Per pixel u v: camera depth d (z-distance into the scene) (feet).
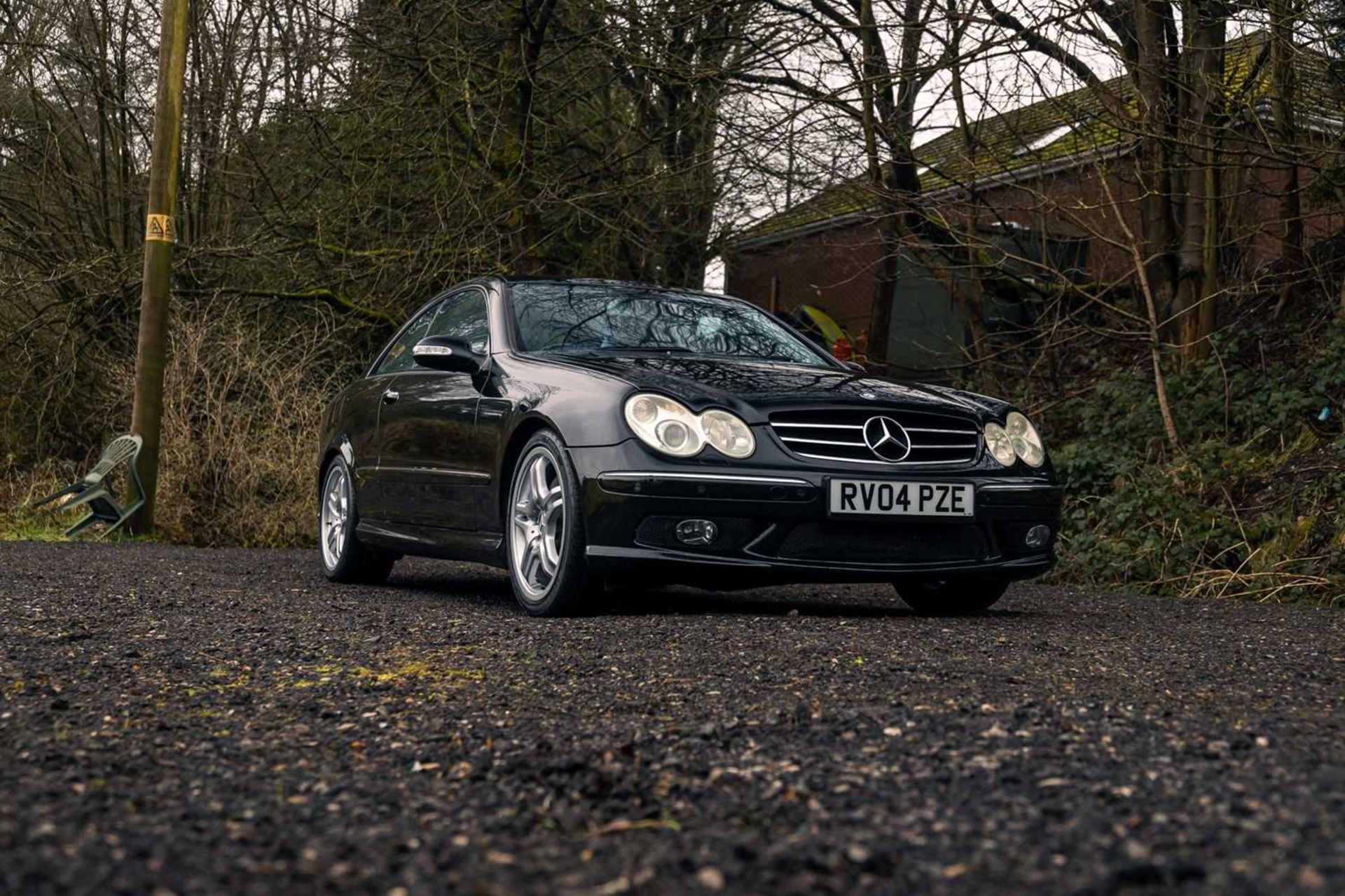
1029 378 38.32
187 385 35.19
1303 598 22.66
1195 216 34.24
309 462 35.19
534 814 6.89
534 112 44.21
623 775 7.73
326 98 43.75
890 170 38.78
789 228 46.19
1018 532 16.90
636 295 20.57
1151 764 7.82
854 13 37.73
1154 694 10.55
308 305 42.75
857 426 16.08
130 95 46.52
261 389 36.11
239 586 20.98
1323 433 28.07
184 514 34.47
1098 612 18.52
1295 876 5.48
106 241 47.14
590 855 6.10
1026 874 5.69
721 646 13.07
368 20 42.34
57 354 42.93
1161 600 21.34
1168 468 28.66
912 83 36.37
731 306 21.12
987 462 16.71
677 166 44.62
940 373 52.39
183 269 43.42
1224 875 5.55
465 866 5.92
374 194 43.27
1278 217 35.68
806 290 64.90
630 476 15.33
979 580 18.10
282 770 7.99
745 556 15.57
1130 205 38.65
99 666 12.05
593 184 45.37
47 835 6.33
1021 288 39.70
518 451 17.37
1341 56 28.53
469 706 10.09
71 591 18.86
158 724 9.31
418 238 43.73
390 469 20.72
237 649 13.30
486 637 14.05
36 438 44.45
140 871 5.78
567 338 18.88
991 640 13.91
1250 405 30.73
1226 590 23.82
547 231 46.19
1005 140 35.12
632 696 10.41
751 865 5.87
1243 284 36.83
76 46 46.24
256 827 6.64
